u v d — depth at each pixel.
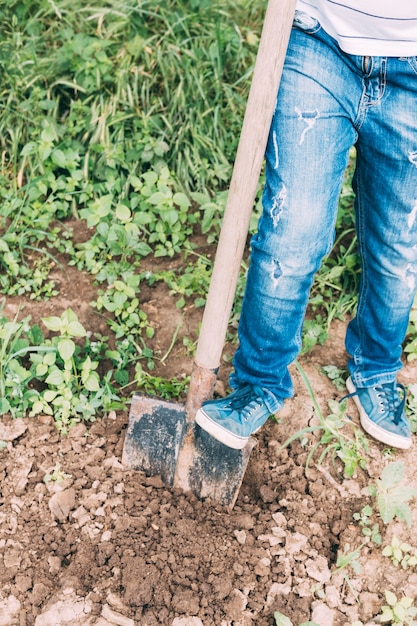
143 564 1.77
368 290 1.90
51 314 2.19
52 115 2.53
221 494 1.87
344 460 1.92
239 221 1.62
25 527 1.83
